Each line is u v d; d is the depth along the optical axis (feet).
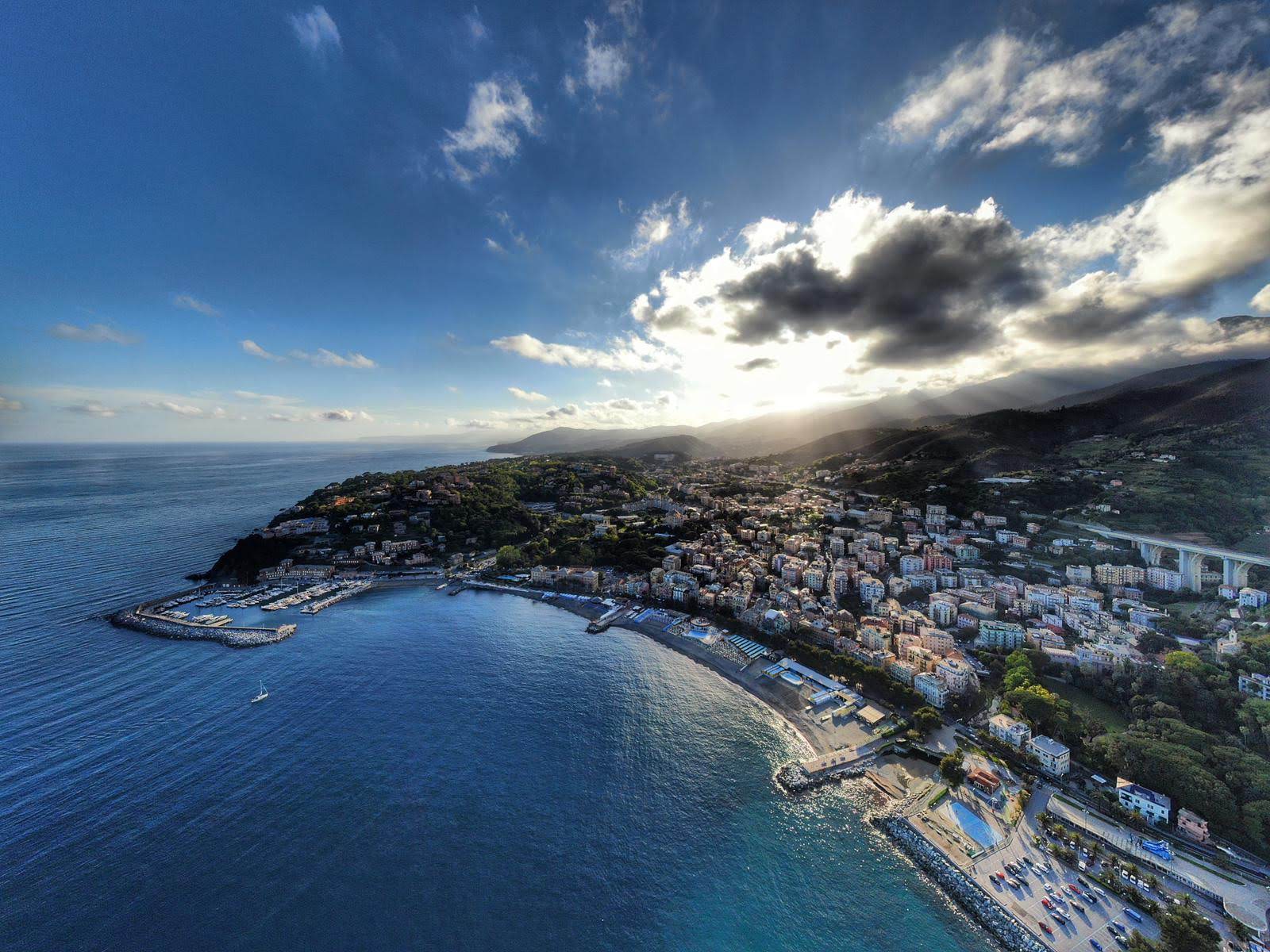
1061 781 305.32
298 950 212.02
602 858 263.70
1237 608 449.48
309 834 270.46
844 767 332.60
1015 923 226.38
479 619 602.03
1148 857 249.34
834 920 234.58
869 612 564.30
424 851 262.06
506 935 222.07
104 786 303.27
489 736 359.25
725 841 276.82
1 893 234.58
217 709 388.16
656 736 366.43
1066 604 509.76
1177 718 319.06
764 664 479.41
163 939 215.72
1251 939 209.05
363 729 363.76
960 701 387.34
